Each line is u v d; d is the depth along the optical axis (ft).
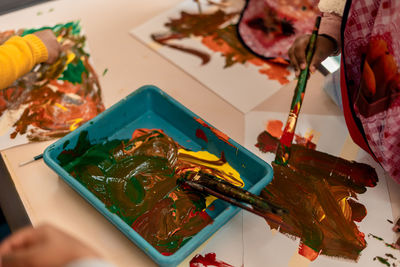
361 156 3.35
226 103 3.54
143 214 3.11
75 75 3.62
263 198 3.10
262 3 3.91
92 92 3.57
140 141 3.38
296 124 3.34
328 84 3.54
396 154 3.16
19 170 3.26
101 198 3.16
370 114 3.19
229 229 3.10
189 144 3.38
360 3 3.07
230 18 3.90
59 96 3.54
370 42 3.09
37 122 3.44
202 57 3.73
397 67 3.05
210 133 3.30
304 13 3.86
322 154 3.35
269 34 3.81
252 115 3.50
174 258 2.84
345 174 3.29
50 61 3.62
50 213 3.13
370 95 3.16
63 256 1.89
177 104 3.35
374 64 3.11
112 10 3.94
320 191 3.22
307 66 3.20
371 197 3.22
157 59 3.73
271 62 3.70
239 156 3.24
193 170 3.27
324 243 3.07
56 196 3.18
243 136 3.42
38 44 3.54
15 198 3.18
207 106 3.53
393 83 3.08
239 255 3.04
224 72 3.67
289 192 3.21
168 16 3.92
